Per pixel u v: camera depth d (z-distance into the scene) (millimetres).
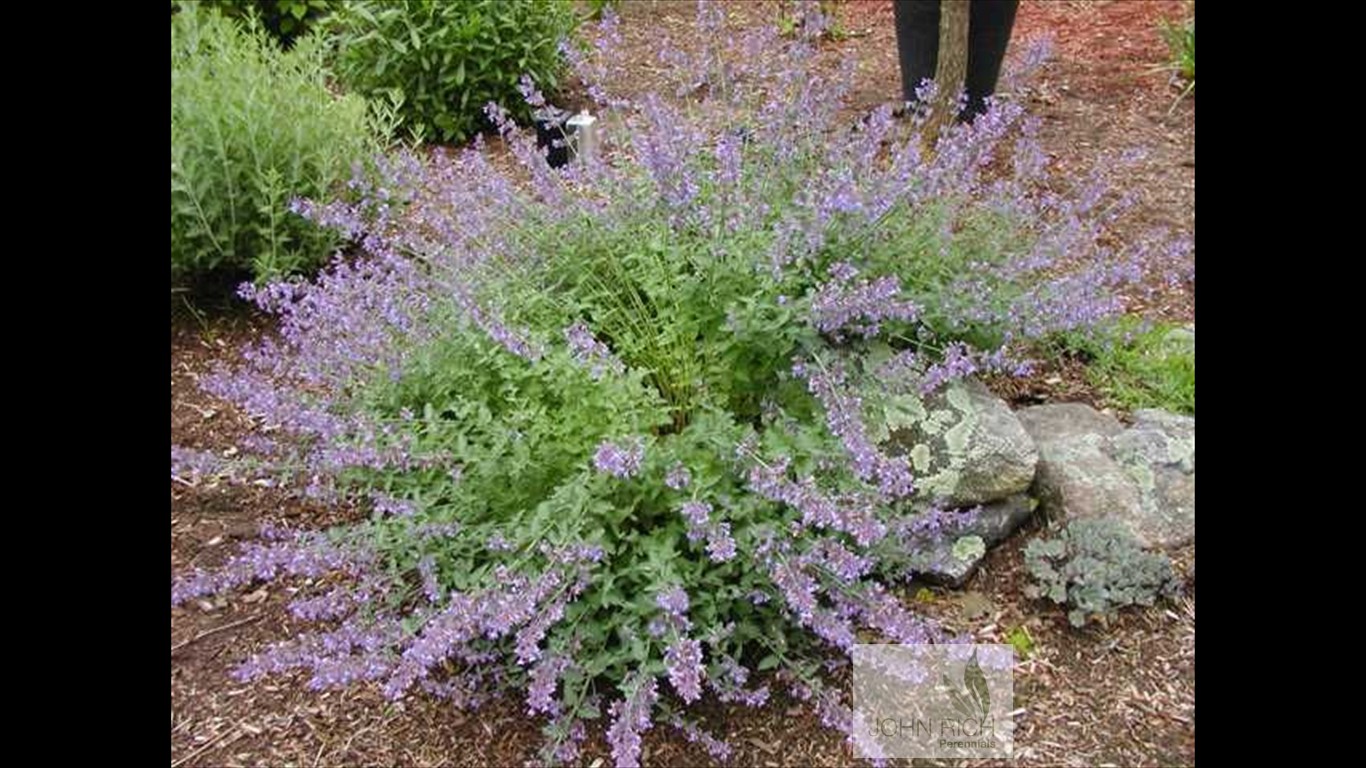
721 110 3477
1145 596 2551
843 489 2332
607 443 2170
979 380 2959
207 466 2639
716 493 2279
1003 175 4418
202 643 2600
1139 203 4230
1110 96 5145
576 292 2803
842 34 5844
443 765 2283
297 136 3768
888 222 2861
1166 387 3178
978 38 4387
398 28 4910
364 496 2863
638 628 2268
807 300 2488
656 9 6344
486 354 2588
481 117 5062
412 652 2061
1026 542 2748
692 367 2650
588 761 2270
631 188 3008
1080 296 2908
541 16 5074
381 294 2748
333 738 2352
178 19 4348
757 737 2322
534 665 2342
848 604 2322
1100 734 2332
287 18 5664
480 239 2922
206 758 2307
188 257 3725
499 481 2439
